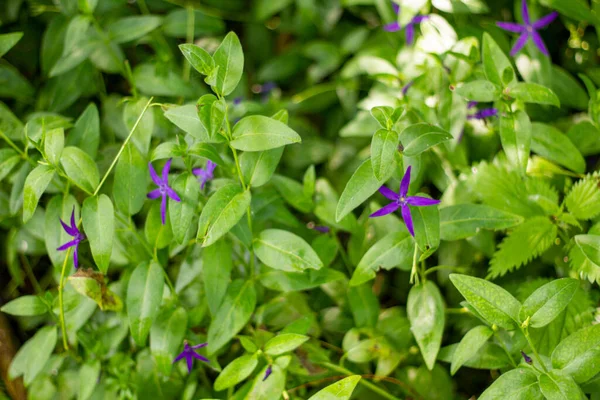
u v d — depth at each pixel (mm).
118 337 982
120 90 1146
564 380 832
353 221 974
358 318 972
